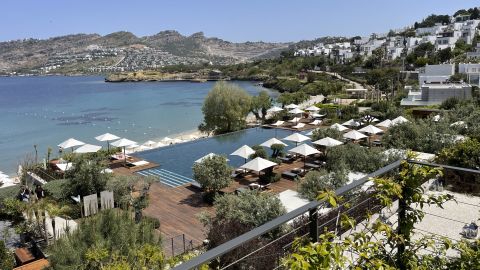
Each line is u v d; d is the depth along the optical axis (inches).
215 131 1744.6
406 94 2046.0
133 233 437.7
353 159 818.2
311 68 5364.2
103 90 4995.1
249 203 489.7
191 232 615.2
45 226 577.9
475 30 4419.3
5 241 611.8
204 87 5329.7
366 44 6131.9
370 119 1507.1
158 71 7824.8
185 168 1077.1
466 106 1176.8
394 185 140.6
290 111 1798.7
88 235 429.7
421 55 3843.5
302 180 772.0
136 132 1910.7
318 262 98.0
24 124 2214.6
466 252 138.9
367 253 124.3
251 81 5984.3
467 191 327.6
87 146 1104.2
